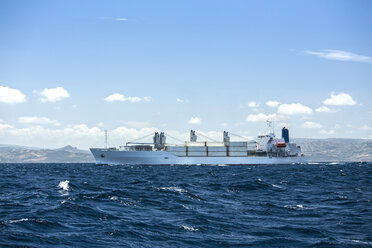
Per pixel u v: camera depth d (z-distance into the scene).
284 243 29.33
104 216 39.06
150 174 129.12
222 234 32.25
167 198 54.00
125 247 27.70
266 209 45.50
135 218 38.62
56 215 38.75
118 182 88.81
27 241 28.34
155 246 28.20
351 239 30.34
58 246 27.48
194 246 28.44
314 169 176.00
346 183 86.31
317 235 31.83
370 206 47.47
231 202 51.81
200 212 42.81
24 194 60.62
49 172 165.00
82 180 97.62
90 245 28.02
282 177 108.88
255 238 30.88
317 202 52.09
